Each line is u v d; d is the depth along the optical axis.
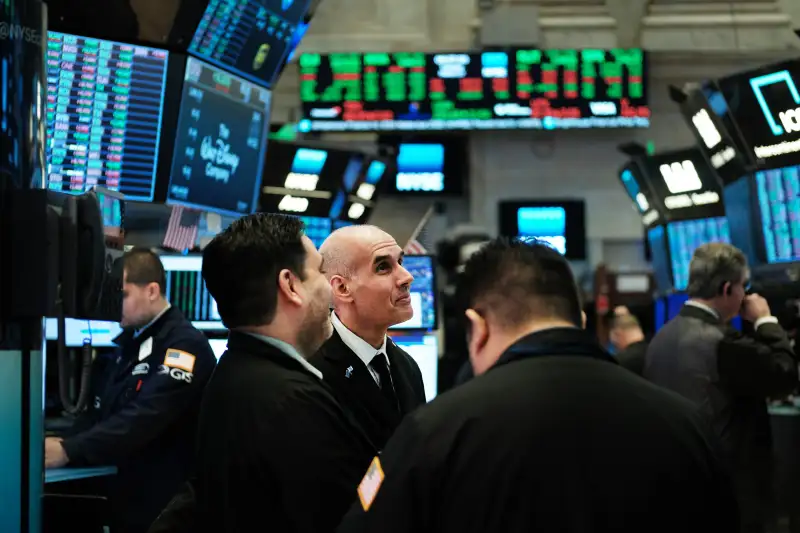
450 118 9.20
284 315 1.60
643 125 9.19
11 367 1.29
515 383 1.09
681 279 4.97
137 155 2.75
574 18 9.48
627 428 1.06
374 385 2.03
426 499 1.05
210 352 2.59
